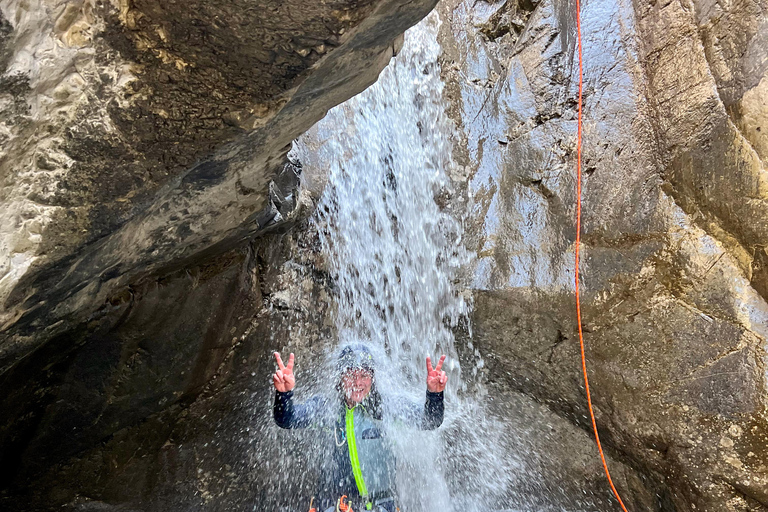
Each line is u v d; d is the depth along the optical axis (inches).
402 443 134.8
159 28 51.8
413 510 133.0
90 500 110.6
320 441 112.1
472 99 145.4
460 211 136.8
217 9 50.8
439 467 136.0
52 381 88.2
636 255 108.2
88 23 49.9
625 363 106.7
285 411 94.6
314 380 136.6
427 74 150.6
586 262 114.1
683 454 97.2
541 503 126.3
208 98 58.0
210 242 92.0
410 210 143.6
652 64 115.7
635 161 113.7
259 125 63.0
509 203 130.0
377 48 69.6
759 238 91.2
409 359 140.9
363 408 93.5
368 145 145.7
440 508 133.3
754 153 92.0
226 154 66.4
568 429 124.0
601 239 113.7
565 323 115.4
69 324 76.8
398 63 149.8
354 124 145.2
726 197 96.3
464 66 149.3
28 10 46.8
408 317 140.6
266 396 133.8
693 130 103.8
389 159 147.6
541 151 128.2
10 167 51.5
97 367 94.8
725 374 93.1
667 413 99.9
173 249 83.6
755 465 88.0
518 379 128.6
